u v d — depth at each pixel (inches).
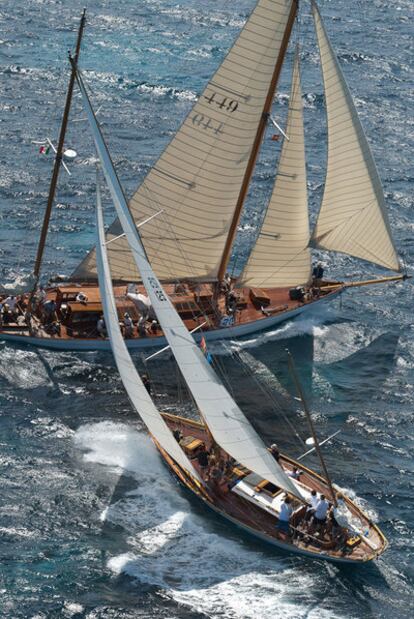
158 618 6619.1
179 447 7495.1
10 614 6565.0
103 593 6801.2
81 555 7116.1
